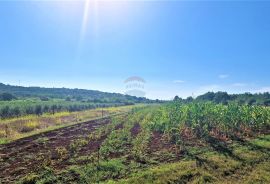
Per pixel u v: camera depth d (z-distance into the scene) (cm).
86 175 1670
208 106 4003
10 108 5531
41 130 3691
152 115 5025
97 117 5950
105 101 12962
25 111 5825
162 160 2069
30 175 1633
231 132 3419
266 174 1769
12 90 16450
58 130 3747
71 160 2003
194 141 2828
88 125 4422
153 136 3141
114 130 3578
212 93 9312
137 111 6806
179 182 1586
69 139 2981
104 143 2661
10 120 4591
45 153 2256
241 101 8038
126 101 14625
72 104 8138
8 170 1773
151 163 1972
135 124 4400
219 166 1900
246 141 2819
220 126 3534
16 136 3159
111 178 1641
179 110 4216
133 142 2683
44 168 1786
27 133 3434
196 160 2042
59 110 6881
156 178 1625
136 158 2084
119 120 4934
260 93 8581
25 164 1920
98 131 3519
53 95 15625
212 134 3259
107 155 2177
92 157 2084
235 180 1650
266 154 2250
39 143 2720
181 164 1914
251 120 3638
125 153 2267
